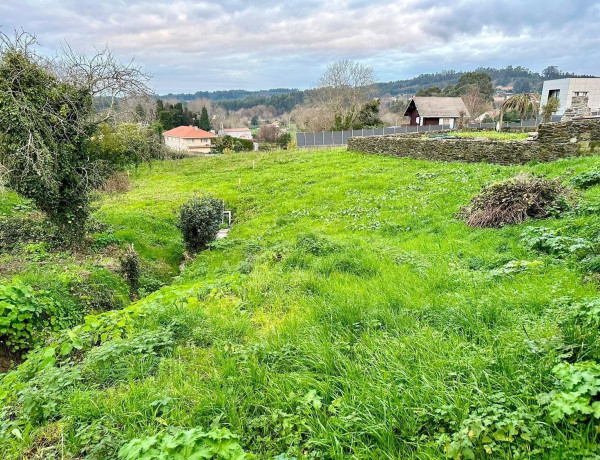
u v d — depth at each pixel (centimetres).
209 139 5847
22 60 833
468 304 418
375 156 2086
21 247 900
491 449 222
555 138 1205
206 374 358
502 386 274
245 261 847
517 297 422
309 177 1862
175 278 966
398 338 371
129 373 360
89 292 720
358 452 243
